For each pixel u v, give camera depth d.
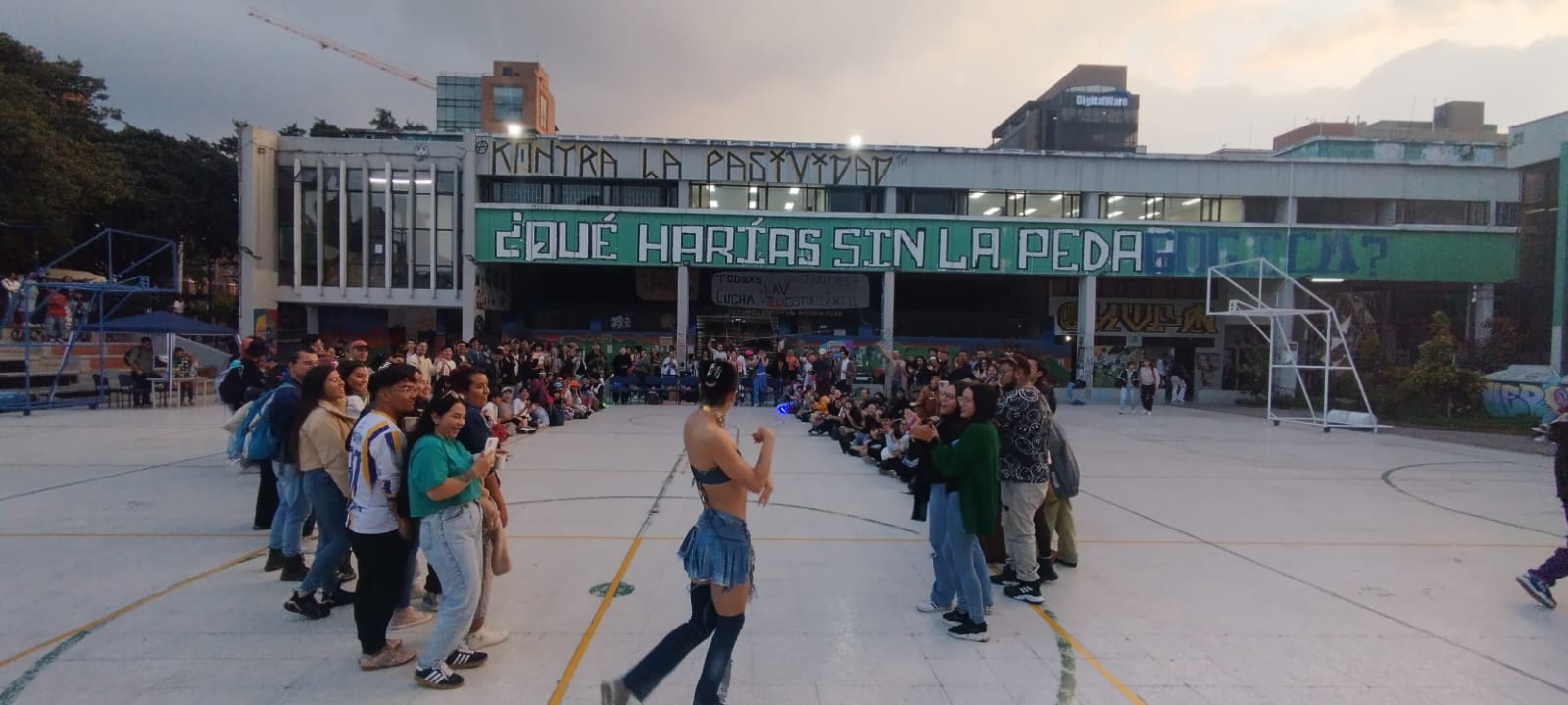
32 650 4.38
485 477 4.52
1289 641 4.85
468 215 25.47
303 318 28.03
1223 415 22.58
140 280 21.69
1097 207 27.02
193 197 32.94
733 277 28.72
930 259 26.28
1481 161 34.94
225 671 4.15
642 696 3.54
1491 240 26.25
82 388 20.27
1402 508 9.05
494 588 5.58
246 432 6.95
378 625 4.16
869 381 28.06
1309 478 11.17
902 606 5.38
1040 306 29.66
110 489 8.84
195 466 10.38
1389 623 5.21
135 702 3.79
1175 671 4.38
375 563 4.14
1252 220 27.58
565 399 18.06
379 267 26.88
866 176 26.36
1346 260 26.31
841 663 4.41
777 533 7.42
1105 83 72.69
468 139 25.50
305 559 6.04
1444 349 21.47
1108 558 6.72
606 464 11.41
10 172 23.09
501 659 4.36
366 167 26.61
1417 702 4.05
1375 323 27.06
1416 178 26.69
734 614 3.56
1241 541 7.36
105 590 5.41
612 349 28.45
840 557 6.61
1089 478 10.83
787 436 15.59
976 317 29.28
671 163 26.02
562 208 25.48
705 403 3.62
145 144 32.75
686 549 3.59
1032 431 5.41
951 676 4.26
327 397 4.86
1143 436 16.47
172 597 5.29
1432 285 27.61
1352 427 18.09
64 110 29.30
